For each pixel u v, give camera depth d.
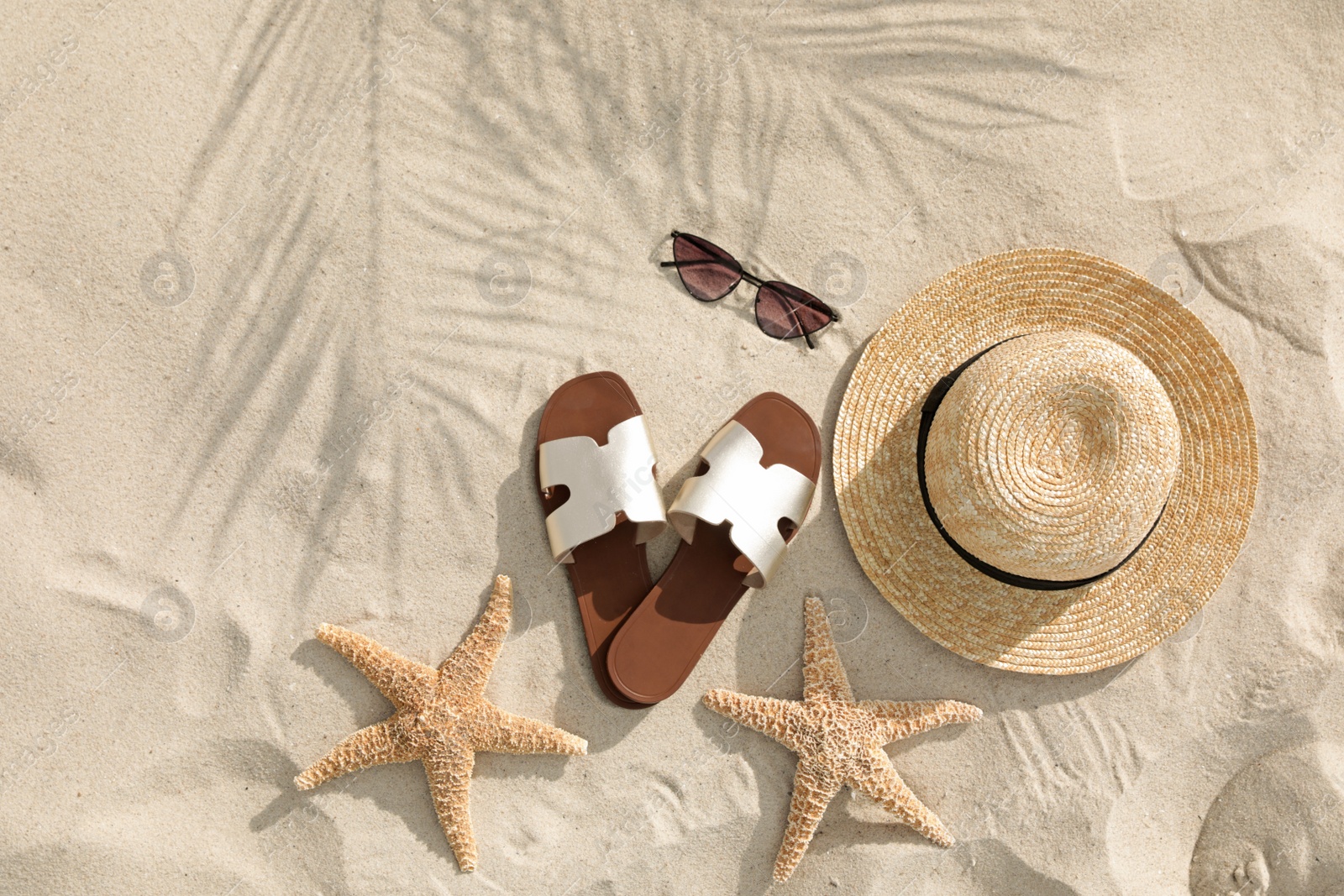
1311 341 1.16
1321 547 1.16
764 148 1.15
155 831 1.11
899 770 1.14
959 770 1.15
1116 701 1.15
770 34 1.15
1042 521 1.02
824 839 1.14
